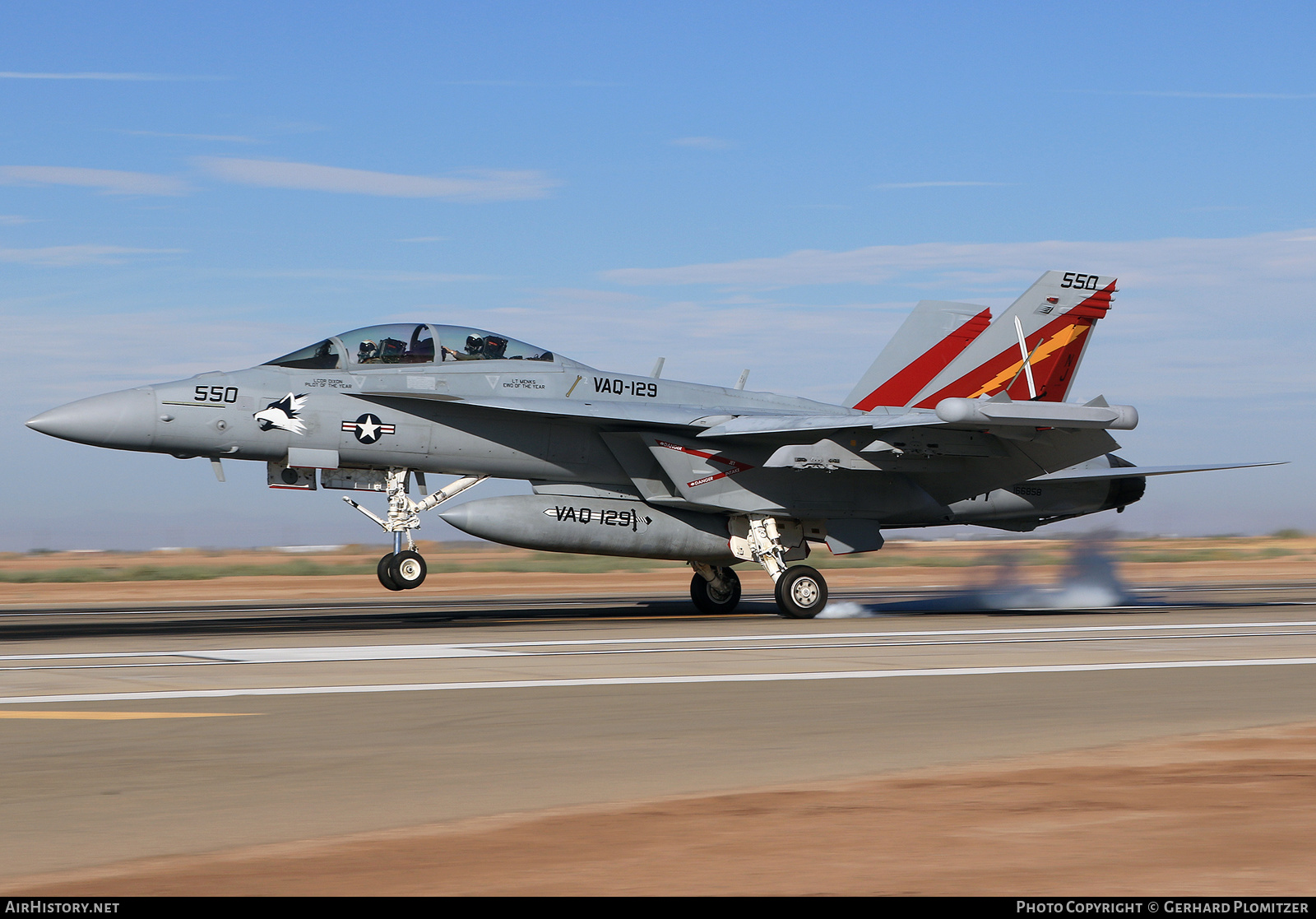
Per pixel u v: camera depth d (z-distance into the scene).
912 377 100.75
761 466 82.19
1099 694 41.97
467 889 19.27
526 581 175.12
